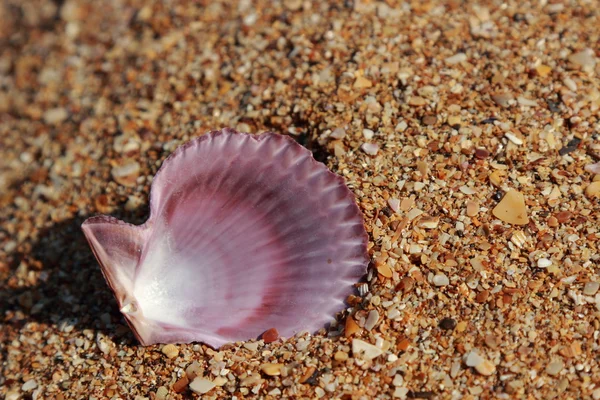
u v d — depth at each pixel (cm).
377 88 21
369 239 19
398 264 19
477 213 19
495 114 20
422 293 19
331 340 18
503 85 21
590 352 18
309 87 21
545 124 20
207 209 19
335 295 19
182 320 19
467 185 20
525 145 20
